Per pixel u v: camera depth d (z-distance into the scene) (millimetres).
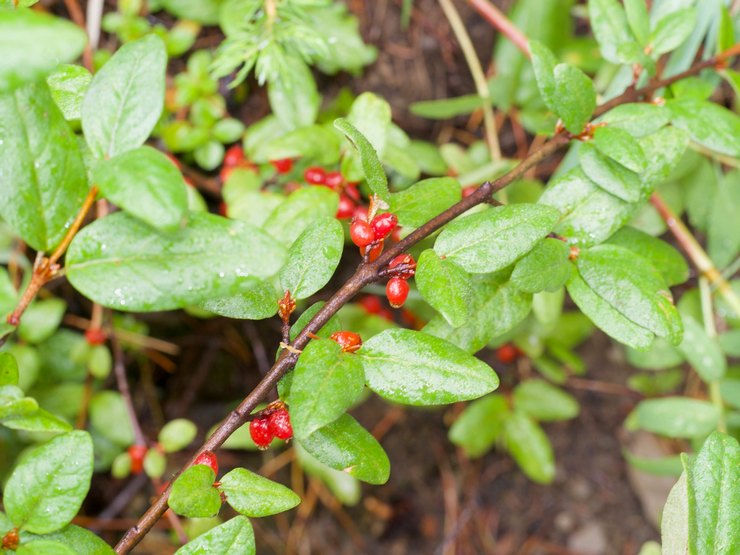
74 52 313
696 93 439
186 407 683
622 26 436
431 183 397
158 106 344
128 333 600
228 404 698
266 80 588
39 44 311
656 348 565
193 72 523
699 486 373
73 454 351
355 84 625
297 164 511
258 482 360
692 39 476
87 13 560
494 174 549
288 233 435
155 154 331
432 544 733
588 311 392
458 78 648
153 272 336
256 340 659
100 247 338
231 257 336
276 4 460
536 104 592
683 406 526
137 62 345
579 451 744
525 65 583
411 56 636
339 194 457
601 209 399
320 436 365
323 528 721
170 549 665
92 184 361
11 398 365
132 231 338
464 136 652
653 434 735
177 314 641
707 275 541
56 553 348
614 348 715
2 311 335
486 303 394
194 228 337
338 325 374
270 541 706
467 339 392
